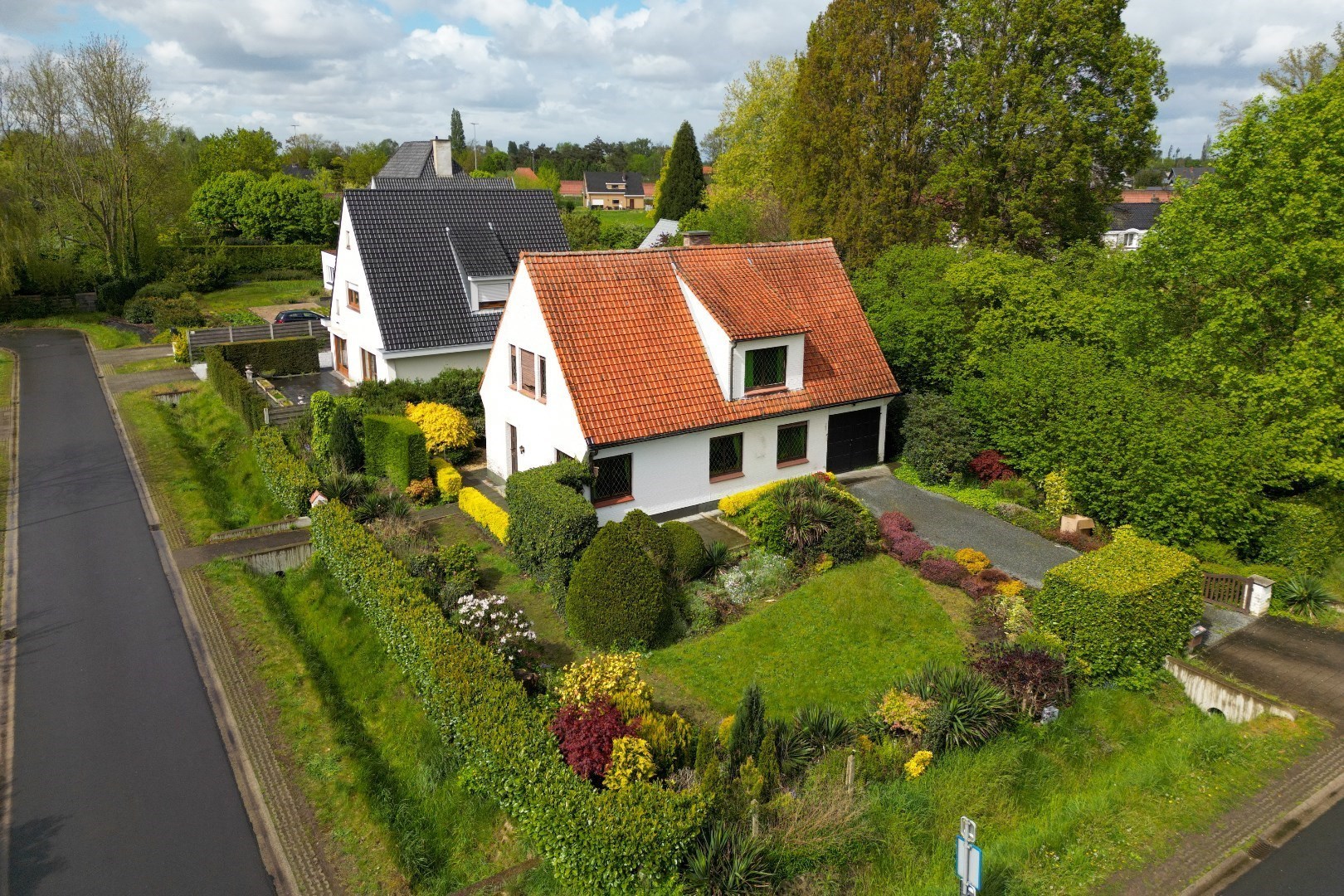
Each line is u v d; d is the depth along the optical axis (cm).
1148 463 2122
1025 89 3197
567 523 1938
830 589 1986
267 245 7662
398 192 3606
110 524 2512
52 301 5925
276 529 2461
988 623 1873
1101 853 1238
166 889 1243
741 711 1363
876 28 3591
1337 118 2089
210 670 1797
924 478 2705
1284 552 2106
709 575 2064
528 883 1223
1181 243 2348
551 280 2391
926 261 3056
